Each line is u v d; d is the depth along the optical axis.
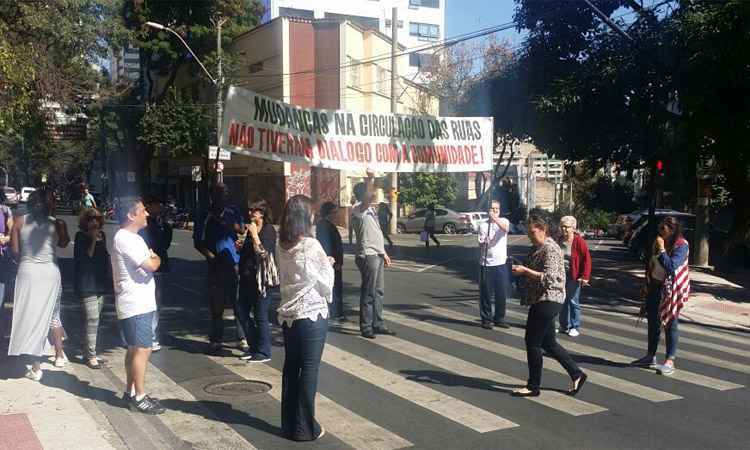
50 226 6.79
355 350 8.41
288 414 5.36
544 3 19.16
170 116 33.34
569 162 25.08
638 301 14.29
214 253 8.02
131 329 5.81
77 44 16.22
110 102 32.97
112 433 5.38
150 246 8.19
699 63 14.17
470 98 21.44
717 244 23.31
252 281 7.77
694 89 14.68
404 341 8.98
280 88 32.75
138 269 5.79
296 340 5.27
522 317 11.04
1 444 5.06
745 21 13.05
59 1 15.12
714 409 6.34
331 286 5.33
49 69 14.73
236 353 8.12
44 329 6.69
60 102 15.52
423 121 9.44
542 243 6.61
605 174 48.00
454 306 11.97
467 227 34.31
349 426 5.68
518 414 6.06
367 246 9.09
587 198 47.88
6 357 7.63
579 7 18.86
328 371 7.41
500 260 9.93
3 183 76.75
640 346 9.22
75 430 5.40
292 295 5.30
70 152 65.81
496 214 9.97
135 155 44.66
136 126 37.59
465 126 9.81
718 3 13.95
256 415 5.91
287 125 8.34
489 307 9.91
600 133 19.34
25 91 11.19
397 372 7.41
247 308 7.87
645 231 22.75
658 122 16.97
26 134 16.17
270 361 7.74
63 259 17.64
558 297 6.49
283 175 32.78
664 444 5.37
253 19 39.53
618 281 16.67
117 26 17.56
